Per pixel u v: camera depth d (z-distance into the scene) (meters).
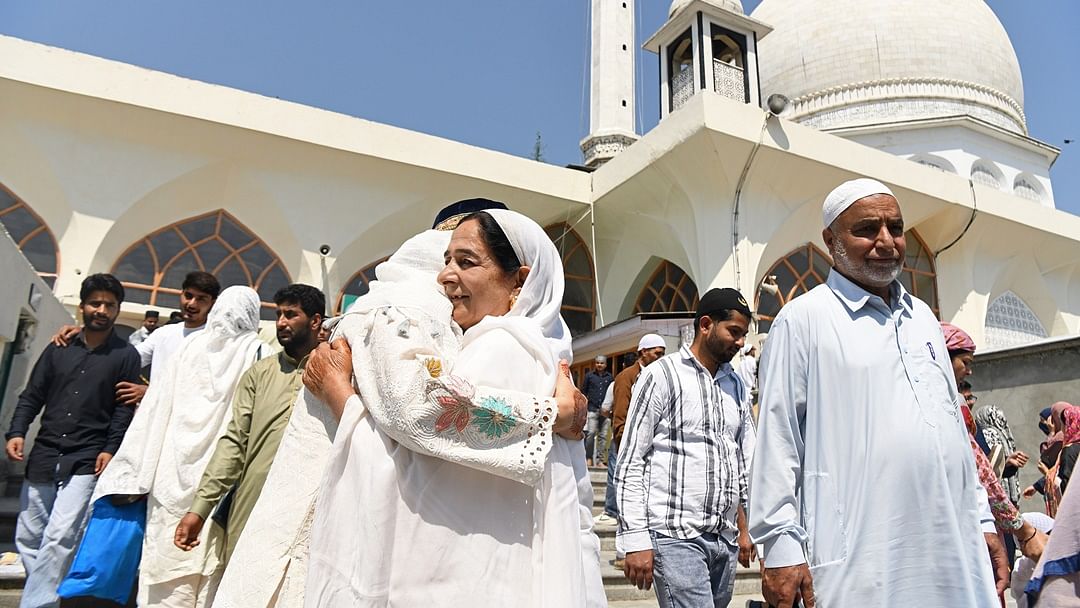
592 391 9.50
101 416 3.96
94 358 3.99
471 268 1.73
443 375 1.39
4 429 6.37
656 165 12.19
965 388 5.68
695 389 2.95
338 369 1.65
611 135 17.12
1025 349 7.88
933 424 2.02
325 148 11.53
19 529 3.82
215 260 11.79
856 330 2.13
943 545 1.91
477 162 12.59
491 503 1.46
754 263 12.05
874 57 23.70
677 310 14.08
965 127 21.88
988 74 24.02
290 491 1.79
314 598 1.46
